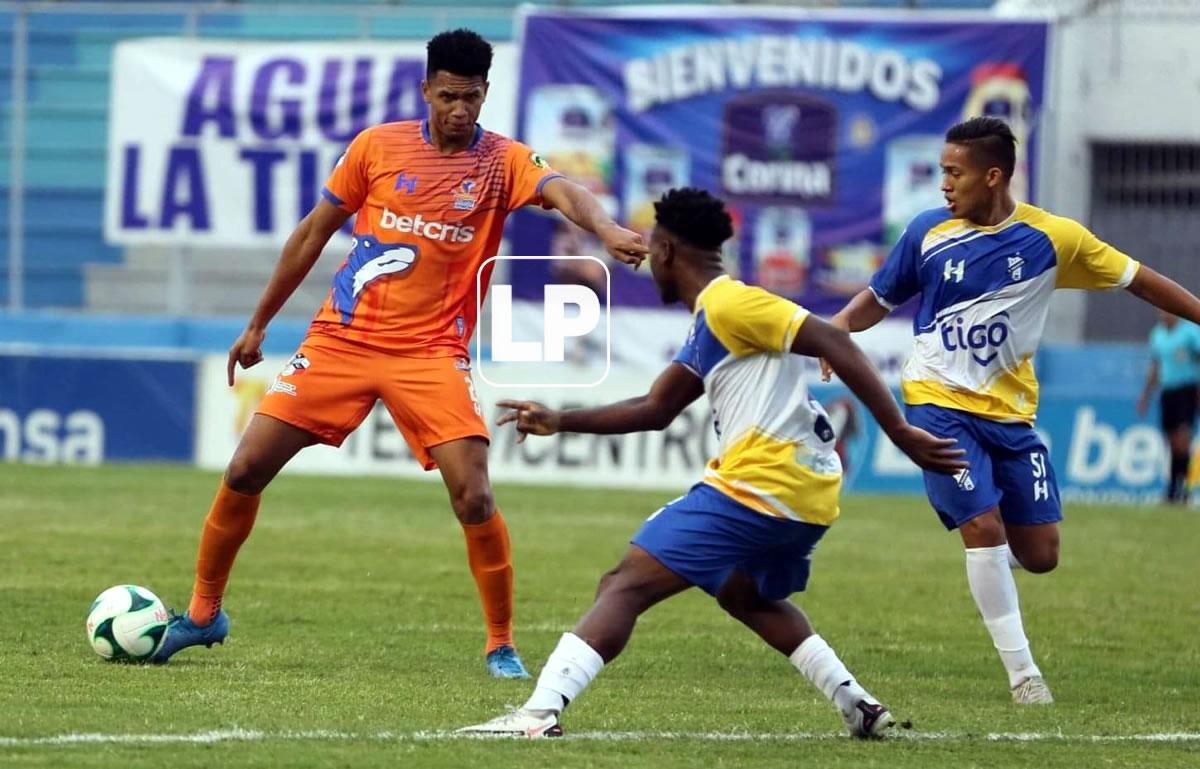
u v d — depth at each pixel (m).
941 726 23.80
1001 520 27.11
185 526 49.47
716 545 20.75
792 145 77.50
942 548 51.44
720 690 26.52
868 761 20.80
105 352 75.06
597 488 69.88
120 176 81.38
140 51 81.25
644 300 76.62
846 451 72.81
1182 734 23.80
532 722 21.36
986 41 76.38
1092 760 21.52
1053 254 27.22
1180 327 70.12
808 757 20.95
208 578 27.25
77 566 39.78
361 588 38.19
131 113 81.12
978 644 33.03
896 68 77.00
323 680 25.94
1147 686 28.56
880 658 31.00
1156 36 76.94
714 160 77.88
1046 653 32.16
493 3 94.31
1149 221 77.31
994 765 20.94
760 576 21.45
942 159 27.31
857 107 77.31
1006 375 27.42
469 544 27.06
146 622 26.78
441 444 26.56
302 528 51.12
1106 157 77.62
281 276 27.30
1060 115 77.56
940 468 20.36
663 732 22.39
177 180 81.06
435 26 92.25
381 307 26.55
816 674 22.17
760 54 77.50
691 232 20.88
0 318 82.12
